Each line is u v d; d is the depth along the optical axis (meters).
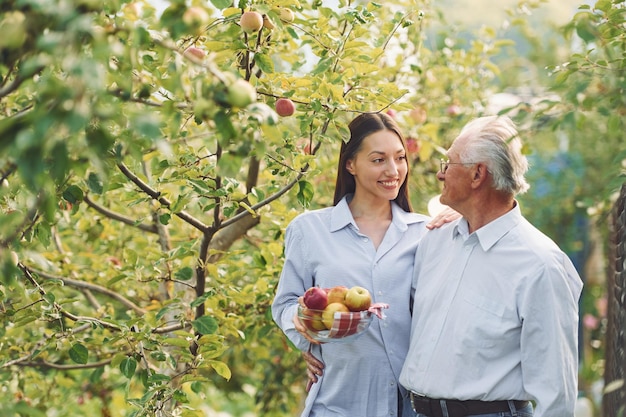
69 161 1.82
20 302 3.20
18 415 3.58
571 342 2.45
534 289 2.44
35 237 2.78
